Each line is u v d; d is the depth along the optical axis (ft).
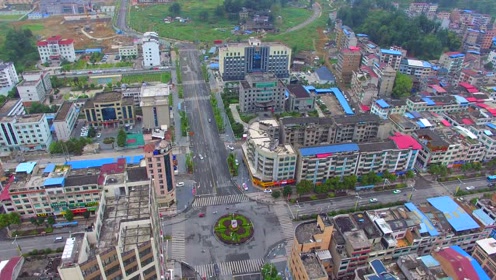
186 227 568.00
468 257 424.46
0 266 377.50
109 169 580.71
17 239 538.06
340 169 648.38
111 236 358.64
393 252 467.52
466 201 560.61
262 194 640.99
